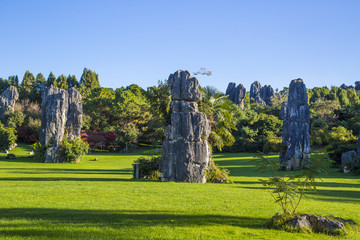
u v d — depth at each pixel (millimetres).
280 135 92188
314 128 77750
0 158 64312
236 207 13852
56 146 59000
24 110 110875
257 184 26703
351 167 40562
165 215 11875
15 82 143375
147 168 30000
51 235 8867
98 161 63156
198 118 28219
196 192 18469
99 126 106375
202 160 27734
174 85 28844
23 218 10914
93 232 9266
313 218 10547
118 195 16406
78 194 16469
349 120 90375
